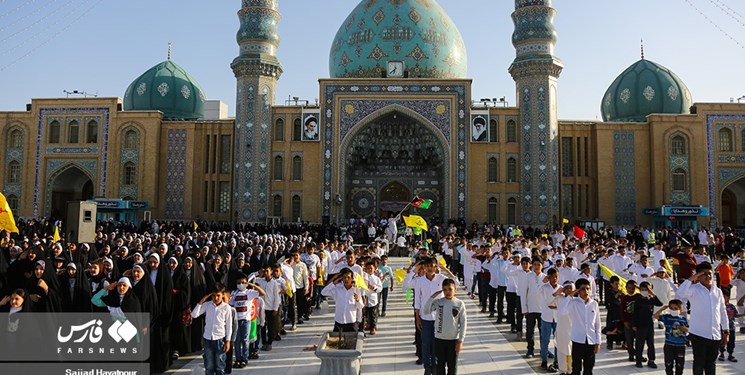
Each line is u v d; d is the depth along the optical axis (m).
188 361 7.72
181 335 7.74
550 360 7.87
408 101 28.34
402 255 22.53
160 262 7.36
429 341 6.68
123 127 28.86
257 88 27.92
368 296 9.30
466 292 14.51
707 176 27.52
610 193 27.86
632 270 10.72
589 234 23.66
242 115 27.83
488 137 27.86
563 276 9.84
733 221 30.64
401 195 31.03
